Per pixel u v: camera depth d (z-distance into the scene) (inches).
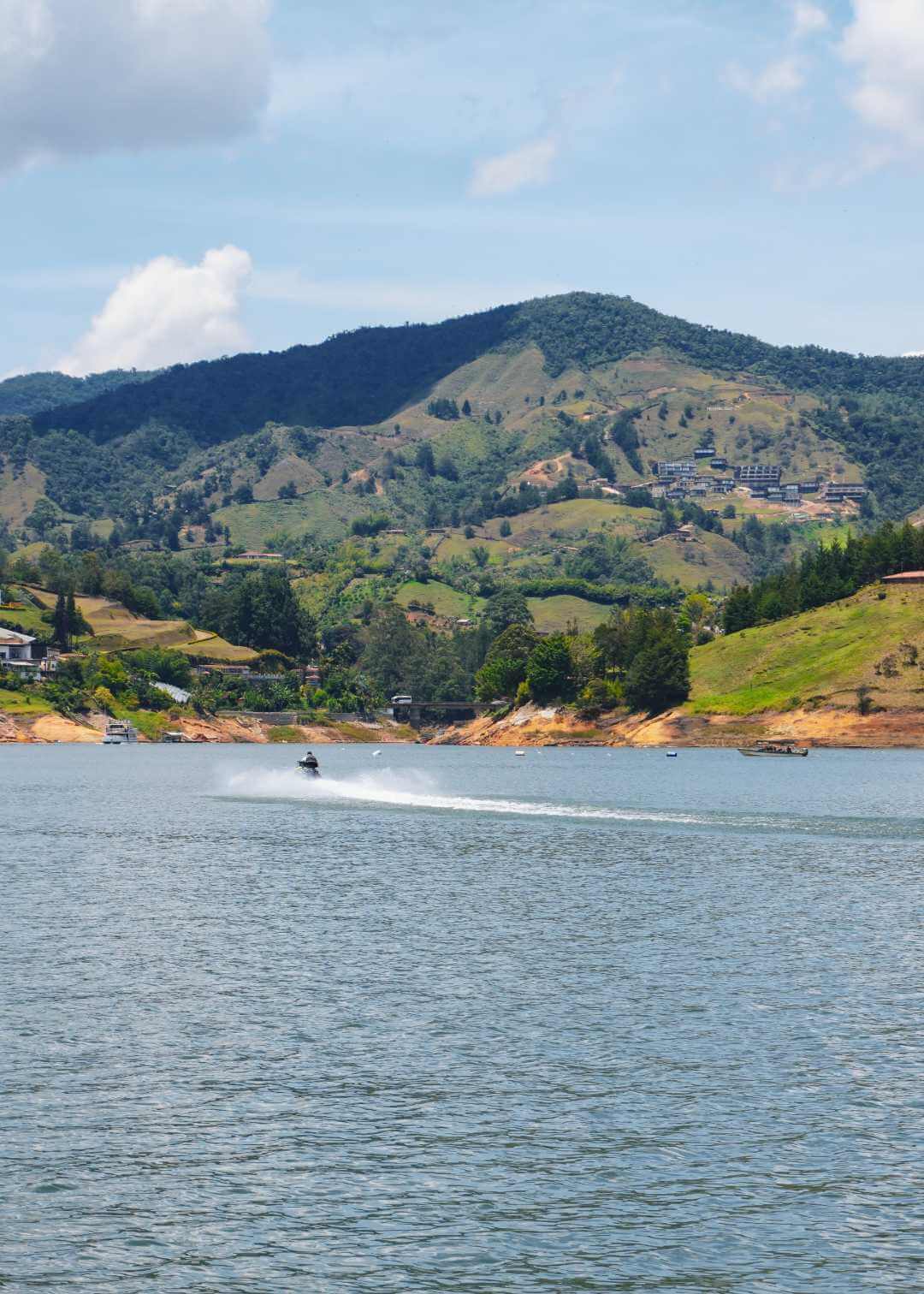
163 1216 1815.9
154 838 6136.8
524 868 5014.8
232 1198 1871.3
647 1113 2180.1
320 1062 2444.6
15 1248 1726.1
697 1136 2086.6
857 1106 2209.6
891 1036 2605.8
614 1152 2023.9
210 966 3216.0
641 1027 2674.7
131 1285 1638.8
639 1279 1647.4
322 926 3769.7
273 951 3405.5
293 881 4658.0
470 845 5762.8
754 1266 1678.2
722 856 5354.3
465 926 3774.6
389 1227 1782.7
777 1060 2453.2
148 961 3275.1
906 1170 1951.3
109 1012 2780.5
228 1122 2146.9
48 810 7711.6
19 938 3567.9
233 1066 2417.6
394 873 4884.4
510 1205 1846.7
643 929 3720.5
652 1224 1790.1
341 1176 1942.7
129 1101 2235.5
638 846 5679.1
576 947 3457.2
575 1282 1643.7
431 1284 1642.5
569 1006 2842.0
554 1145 2050.9
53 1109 2198.6
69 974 3127.5
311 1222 1798.7
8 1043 2546.8
